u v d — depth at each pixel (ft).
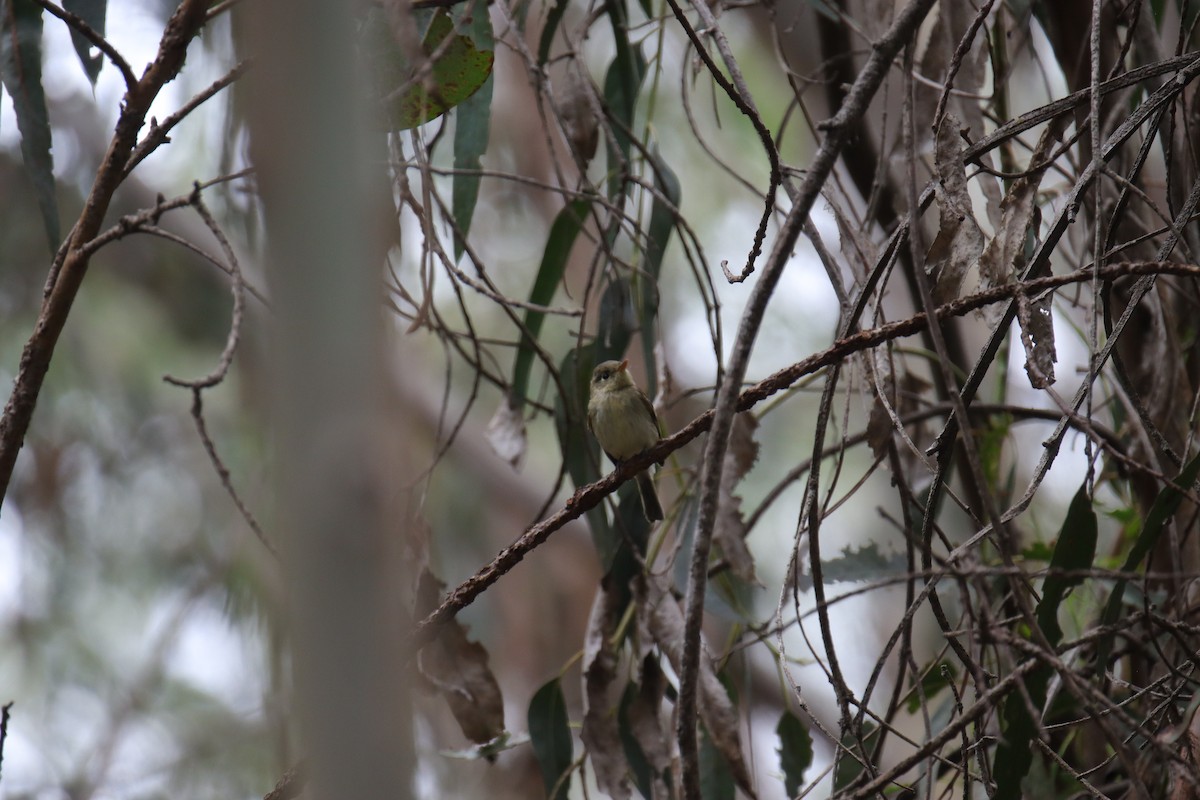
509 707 65.51
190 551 59.41
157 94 24.35
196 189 25.07
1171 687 22.07
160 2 35.12
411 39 17.02
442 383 66.85
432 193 27.66
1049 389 18.62
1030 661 18.58
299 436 12.55
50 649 57.77
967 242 21.80
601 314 32.81
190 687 56.49
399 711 12.46
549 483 69.00
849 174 35.47
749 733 30.55
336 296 12.75
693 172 67.41
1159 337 28.55
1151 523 22.00
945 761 21.36
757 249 21.24
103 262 62.23
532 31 58.80
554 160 28.25
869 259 25.43
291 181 13.01
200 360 63.46
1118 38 30.14
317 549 12.31
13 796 52.26
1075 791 28.73
